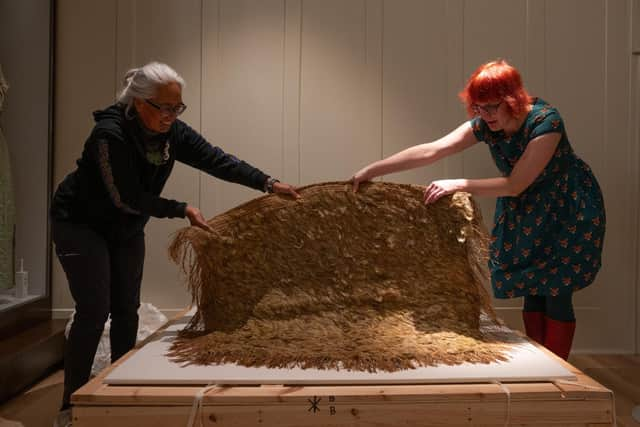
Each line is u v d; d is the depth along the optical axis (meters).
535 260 2.37
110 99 3.57
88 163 2.19
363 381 1.66
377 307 2.24
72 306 3.63
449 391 1.60
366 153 3.60
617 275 3.63
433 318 2.19
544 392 1.60
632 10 3.56
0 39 3.18
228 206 3.61
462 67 3.59
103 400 1.57
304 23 3.56
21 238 3.51
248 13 3.56
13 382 2.76
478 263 2.21
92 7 3.54
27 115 3.44
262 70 3.57
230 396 1.57
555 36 3.58
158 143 2.20
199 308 2.27
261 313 2.21
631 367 3.39
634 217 3.61
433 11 3.58
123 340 2.47
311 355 1.86
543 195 2.33
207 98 3.57
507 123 2.29
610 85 3.58
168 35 3.55
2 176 3.24
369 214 2.33
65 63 3.56
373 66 3.58
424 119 3.60
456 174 3.62
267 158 3.59
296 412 1.58
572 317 2.40
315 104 3.59
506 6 3.58
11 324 3.13
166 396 1.58
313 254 2.31
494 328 2.33
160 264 3.62
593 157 3.60
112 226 2.29
